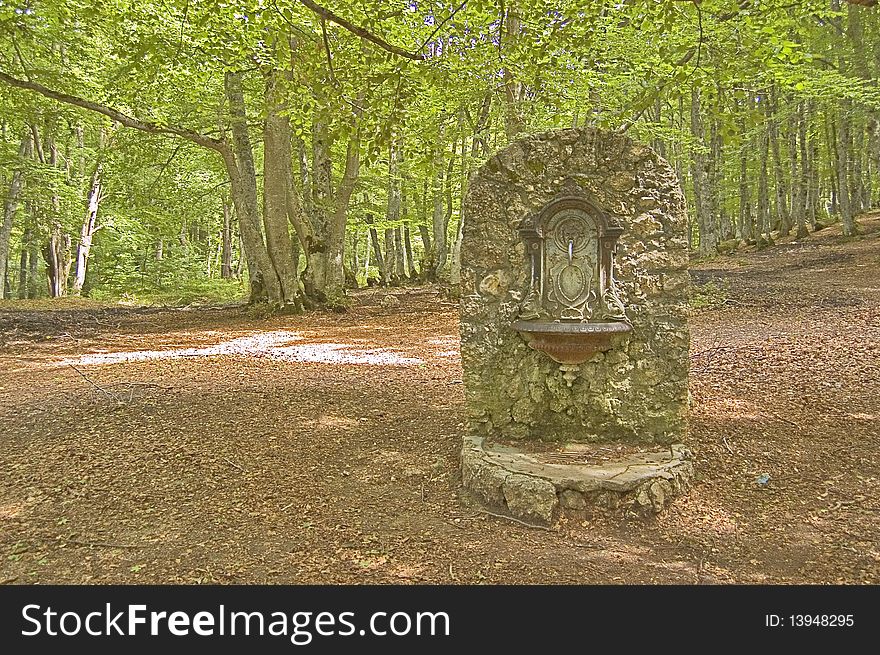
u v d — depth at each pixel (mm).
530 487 4062
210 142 14570
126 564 3551
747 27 6395
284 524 4031
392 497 4461
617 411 4871
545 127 11008
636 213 4727
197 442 5500
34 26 11039
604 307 4703
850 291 12555
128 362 9414
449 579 3379
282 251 15172
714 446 5129
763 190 23219
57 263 24797
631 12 6891
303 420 6156
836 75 13148
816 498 4270
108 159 18188
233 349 10711
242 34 8711
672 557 3641
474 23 8297
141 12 9758
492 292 4961
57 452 5258
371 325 13664
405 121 6590
